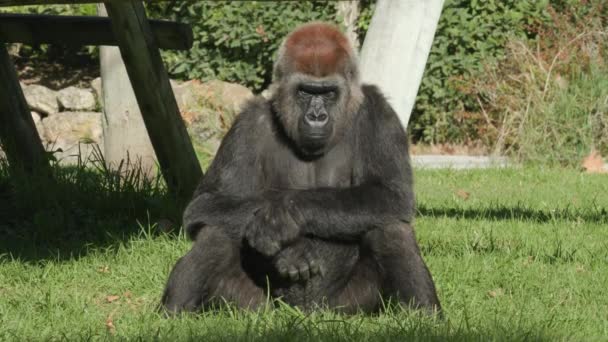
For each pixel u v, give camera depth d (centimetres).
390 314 1772
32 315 1859
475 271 2267
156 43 2827
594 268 2369
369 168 1878
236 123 1894
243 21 5384
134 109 3444
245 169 1877
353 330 1673
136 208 2884
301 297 1886
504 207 3319
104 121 3509
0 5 2103
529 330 1697
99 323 1808
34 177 2944
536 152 4762
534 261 2409
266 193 1870
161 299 1898
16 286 2159
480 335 1655
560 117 4812
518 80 4959
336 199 1764
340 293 1886
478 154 5169
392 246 1778
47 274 2216
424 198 3634
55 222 2662
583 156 4759
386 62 2558
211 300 1833
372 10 5338
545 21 5231
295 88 1844
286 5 5419
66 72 6125
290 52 1862
